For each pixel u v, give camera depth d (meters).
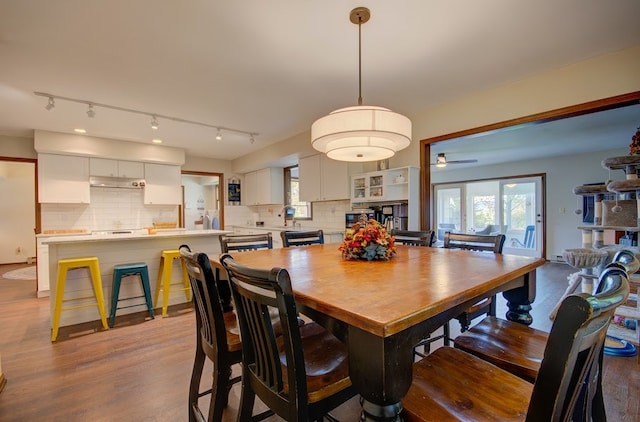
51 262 3.01
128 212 5.44
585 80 2.55
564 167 6.41
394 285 1.19
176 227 5.85
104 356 2.38
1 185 6.65
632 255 1.27
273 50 2.36
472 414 0.89
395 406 0.88
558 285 4.46
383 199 3.97
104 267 3.25
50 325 3.03
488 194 7.79
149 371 2.16
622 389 1.88
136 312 3.41
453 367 1.12
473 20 2.02
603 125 4.04
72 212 4.93
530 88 2.85
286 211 6.12
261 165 5.97
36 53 2.34
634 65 2.34
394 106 3.58
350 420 1.67
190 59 2.48
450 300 1.02
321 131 1.95
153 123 3.82
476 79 2.89
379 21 2.02
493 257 1.87
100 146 4.80
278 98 3.30
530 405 0.69
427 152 3.75
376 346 0.86
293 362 0.96
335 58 2.49
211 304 1.32
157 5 1.83
